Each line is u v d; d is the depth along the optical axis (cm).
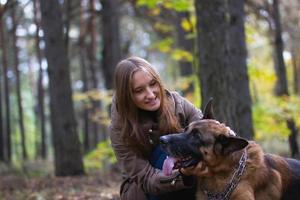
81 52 2398
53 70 1229
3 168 1612
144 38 3444
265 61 1914
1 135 2017
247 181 449
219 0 680
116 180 1117
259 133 1191
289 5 1588
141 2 1026
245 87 927
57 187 1002
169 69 3447
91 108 2428
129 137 485
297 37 1822
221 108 684
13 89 3400
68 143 1242
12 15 2072
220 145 444
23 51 3294
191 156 447
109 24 1470
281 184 467
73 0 2038
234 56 926
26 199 868
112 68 1461
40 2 1229
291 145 1149
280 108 1116
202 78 698
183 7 991
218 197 458
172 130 490
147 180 480
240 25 946
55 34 1218
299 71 2708
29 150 3762
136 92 479
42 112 2384
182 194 499
